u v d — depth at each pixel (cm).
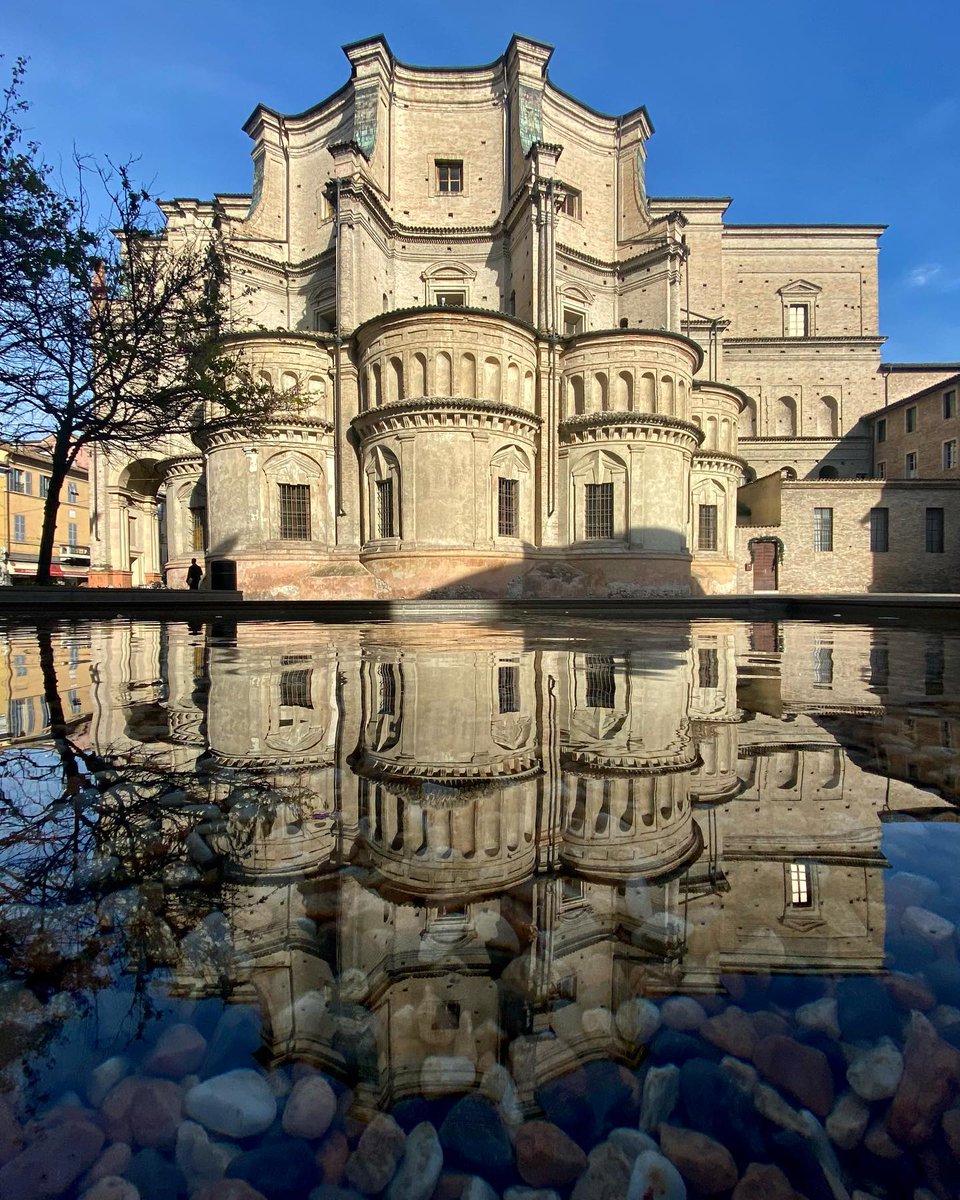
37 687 358
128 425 1270
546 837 134
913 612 1176
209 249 1346
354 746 217
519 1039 77
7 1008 81
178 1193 58
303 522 2355
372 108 2581
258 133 2891
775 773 182
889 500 3562
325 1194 58
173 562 2911
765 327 4203
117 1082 71
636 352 2298
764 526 3584
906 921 99
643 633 812
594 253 2916
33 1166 60
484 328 2142
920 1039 75
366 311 2450
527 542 2294
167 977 88
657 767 190
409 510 2102
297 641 684
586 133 2898
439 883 114
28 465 4906
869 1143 64
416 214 2747
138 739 229
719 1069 72
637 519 2266
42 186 977
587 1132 65
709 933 96
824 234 4172
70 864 121
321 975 88
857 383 4119
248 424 1374
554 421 2362
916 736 232
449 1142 64
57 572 5000
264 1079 71
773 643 656
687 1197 58
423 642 667
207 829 140
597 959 90
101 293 1202
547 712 277
